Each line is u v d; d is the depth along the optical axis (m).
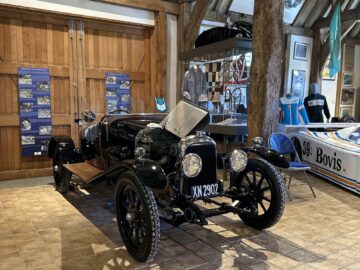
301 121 5.86
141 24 6.16
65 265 2.41
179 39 6.52
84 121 4.52
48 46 5.42
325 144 4.93
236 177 3.07
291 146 4.39
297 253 2.61
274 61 4.13
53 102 5.53
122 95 6.18
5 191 4.48
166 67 6.44
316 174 5.20
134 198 2.58
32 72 5.30
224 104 5.49
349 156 4.41
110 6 5.80
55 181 4.55
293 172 5.54
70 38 5.58
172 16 6.51
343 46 9.70
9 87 5.18
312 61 9.02
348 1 8.36
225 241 2.85
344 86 9.92
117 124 3.75
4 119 5.17
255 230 3.09
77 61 5.68
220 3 7.18
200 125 2.81
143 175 2.37
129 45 6.21
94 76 5.88
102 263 2.45
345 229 3.12
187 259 2.51
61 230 3.09
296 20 8.69
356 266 2.41
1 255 2.57
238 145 5.26
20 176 5.33
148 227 2.31
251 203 2.98
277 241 2.84
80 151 4.45
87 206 3.82
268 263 2.45
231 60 5.30
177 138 2.95
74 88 5.69
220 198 4.04
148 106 6.47
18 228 3.13
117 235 2.98
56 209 3.71
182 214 2.55
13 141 5.28
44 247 2.72
